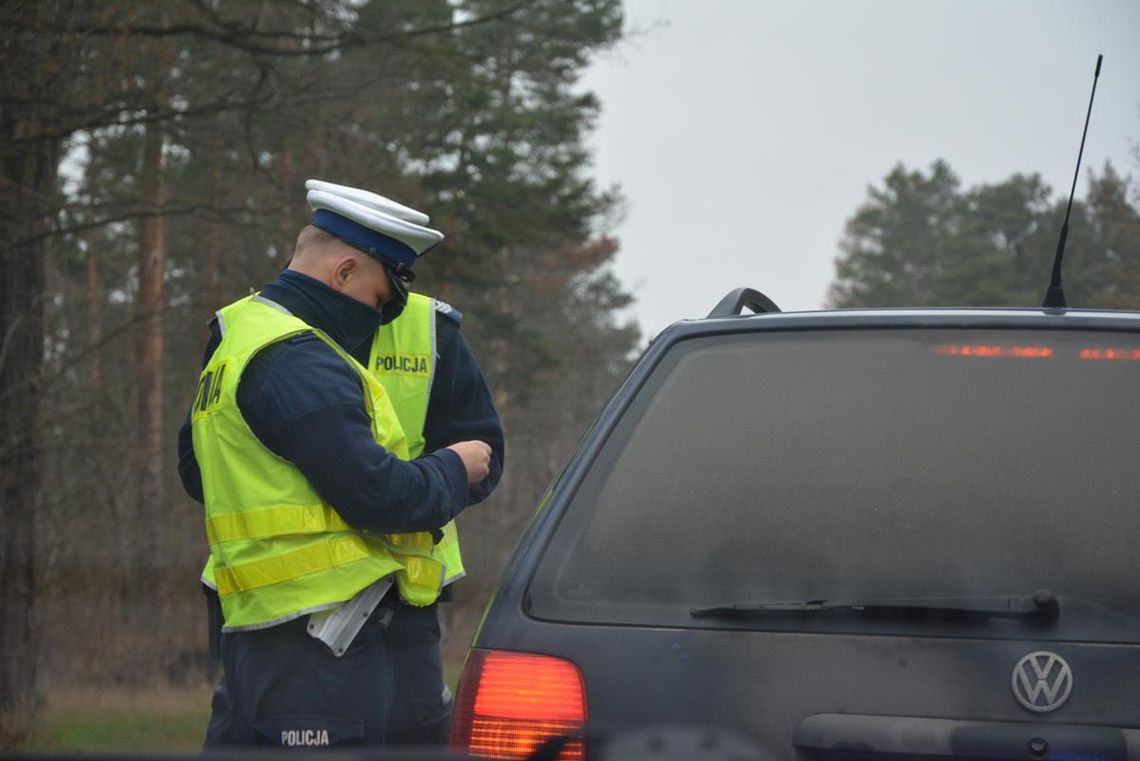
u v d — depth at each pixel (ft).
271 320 15.06
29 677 59.26
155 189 62.18
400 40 58.34
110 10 51.47
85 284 117.19
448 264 84.94
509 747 11.59
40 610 75.56
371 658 14.94
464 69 60.85
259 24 59.57
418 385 17.44
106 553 90.79
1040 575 11.40
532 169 149.38
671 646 11.55
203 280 91.91
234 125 63.00
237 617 14.69
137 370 96.53
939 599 11.38
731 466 12.32
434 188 123.85
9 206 53.62
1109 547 11.48
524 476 181.78
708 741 11.23
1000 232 261.24
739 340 13.26
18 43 48.85
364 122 69.00
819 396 12.63
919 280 313.12
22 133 53.16
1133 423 12.12
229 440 14.66
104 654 89.71
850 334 13.08
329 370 14.60
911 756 10.98
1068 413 12.23
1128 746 10.80
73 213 58.34
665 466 12.44
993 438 12.12
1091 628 11.15
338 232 15.98
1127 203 77.51
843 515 11.87
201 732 63.21
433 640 16.74
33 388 60.03
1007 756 10.86
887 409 12.42
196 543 96.94
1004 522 11.66
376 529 14.51
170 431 110.93
